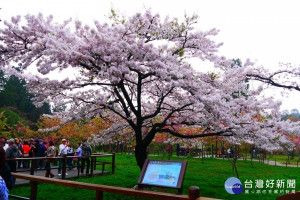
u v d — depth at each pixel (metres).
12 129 31.08
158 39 8.99
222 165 20.36
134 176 12.34
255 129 8.42
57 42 7.41
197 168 17.56
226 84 8.97
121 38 8.45
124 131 12.57
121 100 9.62
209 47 9.55
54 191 8.86
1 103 46.44
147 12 8.83
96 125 23.00
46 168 10.05
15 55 8.85
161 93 9.29
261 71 9.09
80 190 9.08
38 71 8.26
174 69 8.16
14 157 8.89
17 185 9.09
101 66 8.23
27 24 8.34
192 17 8.68
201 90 8.26
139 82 9.03
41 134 27.67
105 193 8.55
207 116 9.29
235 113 8.91
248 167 19.84
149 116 9.59
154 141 25.62
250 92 8.91
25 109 52.53
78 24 8.26
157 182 3.23
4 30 8.37
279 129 8.46
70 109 10.26
